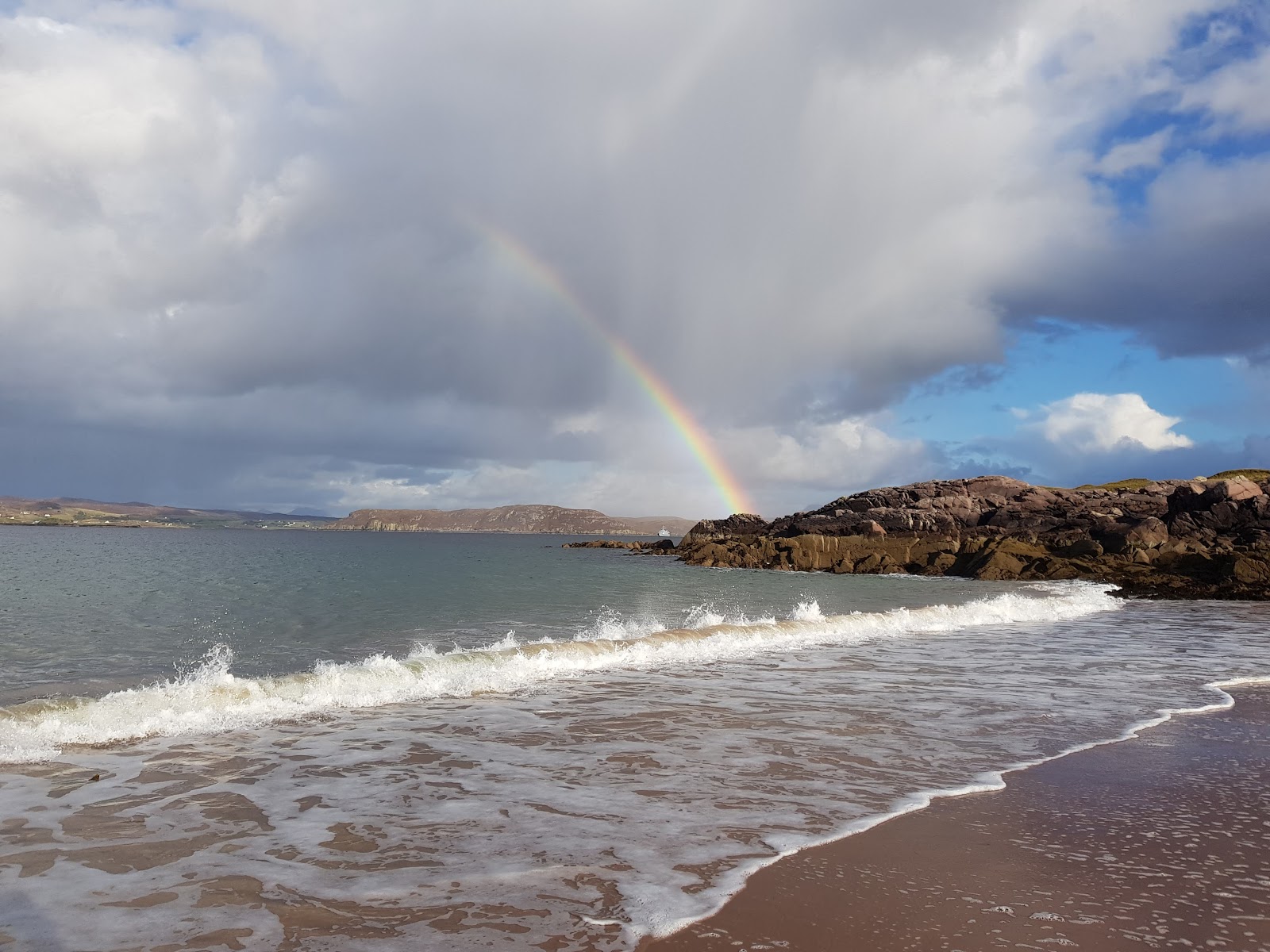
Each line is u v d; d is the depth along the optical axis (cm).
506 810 759
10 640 2080
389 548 12612
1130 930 513
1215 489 6631
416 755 966
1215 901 561
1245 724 1214
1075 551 6819
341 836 682
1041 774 911
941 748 1027
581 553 12231
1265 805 797
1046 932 508
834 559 7775
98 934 495
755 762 951
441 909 536
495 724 1151
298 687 1343
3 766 902
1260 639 2472
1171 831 714
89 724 1083
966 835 696
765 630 2303
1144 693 1472
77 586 3994
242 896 555
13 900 545
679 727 1141
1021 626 2783
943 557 7088
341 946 480
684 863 624
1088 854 654
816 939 495
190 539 17375
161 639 2131
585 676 1593
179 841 666
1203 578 4972
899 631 2556
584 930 505
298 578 4831
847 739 1070
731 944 488
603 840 677
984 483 8619
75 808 755
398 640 2172
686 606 3544
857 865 624
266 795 802
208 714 1170
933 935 502
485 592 4084
